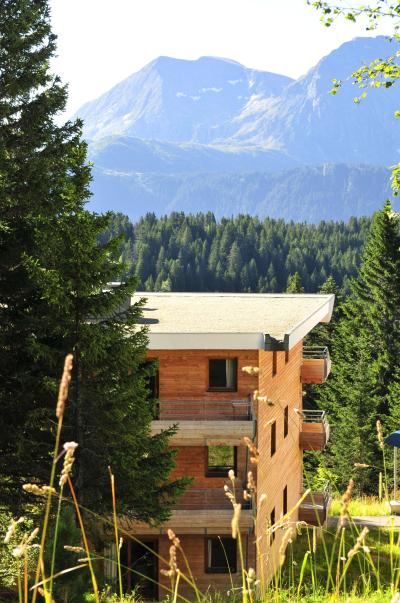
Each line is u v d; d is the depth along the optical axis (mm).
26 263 20250
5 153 30078
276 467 35344
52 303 20500
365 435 59375
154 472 22031
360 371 62812
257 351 31000
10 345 21438
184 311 35719
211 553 30516
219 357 31266
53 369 21266
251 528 29453
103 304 20922
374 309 74500
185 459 31000
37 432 21688
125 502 21688
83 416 21484
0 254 21781
